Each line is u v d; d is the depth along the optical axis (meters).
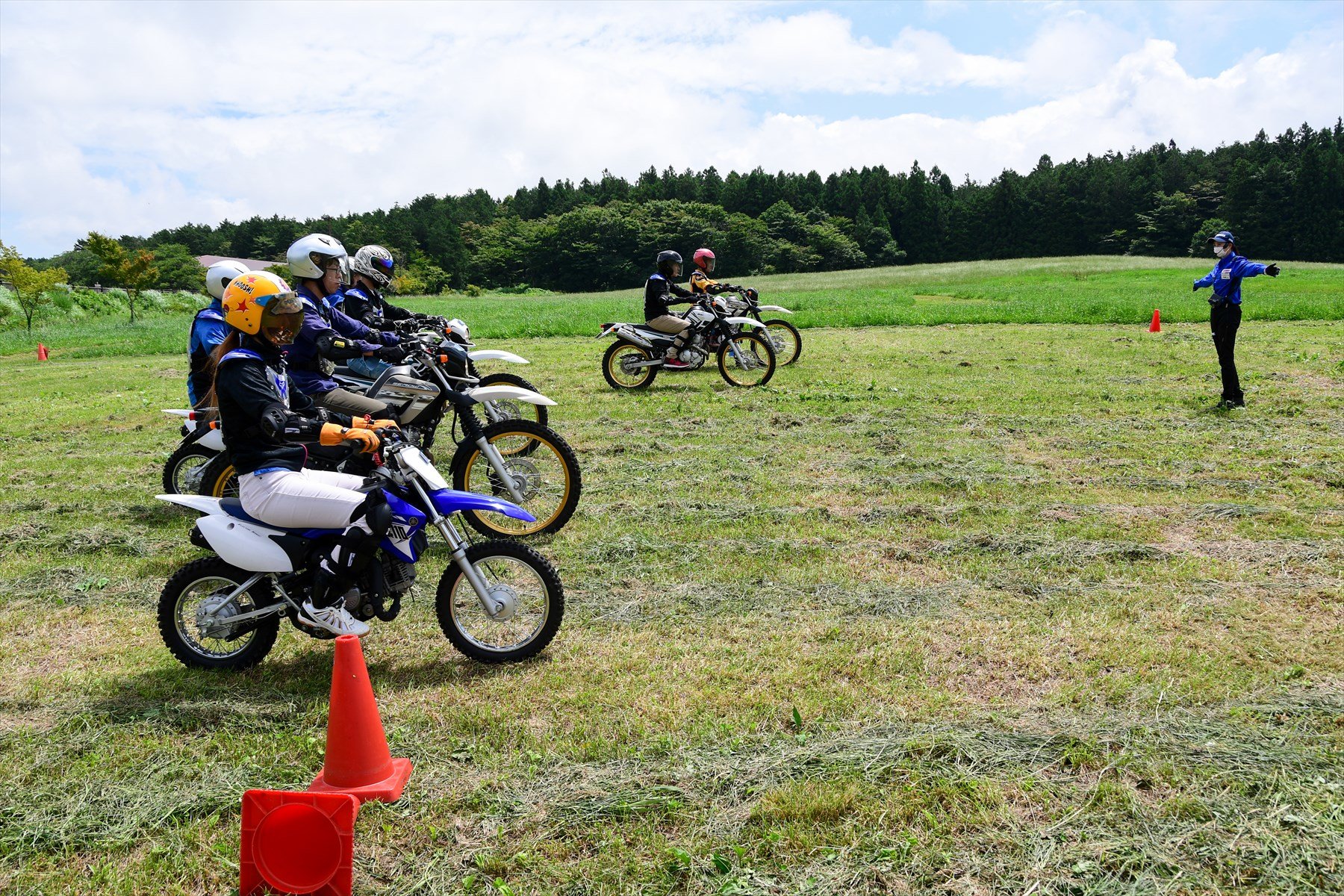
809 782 3.23
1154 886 2.68
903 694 3.93
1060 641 4.38
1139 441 8.37
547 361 15.80
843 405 10.49
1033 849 2.85
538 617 4.88
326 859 2.78
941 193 131.25
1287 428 8.77
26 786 3.40
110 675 4.32
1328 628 4.41
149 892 2.84
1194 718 3.61
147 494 7.52
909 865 2.82
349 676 3.23
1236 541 5.67
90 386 15.05
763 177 133.00
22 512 7.06
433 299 63.88
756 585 5.21
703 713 3.82
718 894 2.73
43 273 33.62
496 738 3.66
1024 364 13.59
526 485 6.24
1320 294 31.84
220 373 3.96
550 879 2.84
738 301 13.20
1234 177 97.88
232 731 3.76
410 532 4.18
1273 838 2.85
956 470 7.50
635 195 140.88
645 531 6.17
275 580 4.20
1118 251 107.69
